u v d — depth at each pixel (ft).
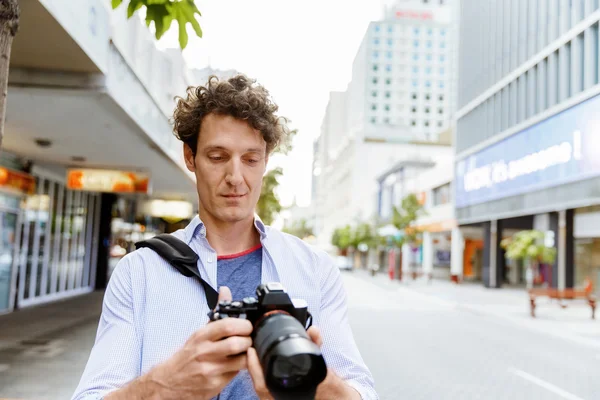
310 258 5.16
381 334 38.60
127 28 32.42
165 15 9.21
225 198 4.76
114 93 24.57
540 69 83.30
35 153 40.24
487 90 101.91
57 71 23.13
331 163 375.86
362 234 190.80
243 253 5.01
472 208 107.86
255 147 4.81
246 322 3.43
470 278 132.77
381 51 351.46
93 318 37.81
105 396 3.79
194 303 4.49
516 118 90.79
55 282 50.39
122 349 4.28
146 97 31.55
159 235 4.78
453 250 118.11
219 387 3.47
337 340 4.78
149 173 43.78
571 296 52.90
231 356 3.42
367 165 266.98
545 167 79.61
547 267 105.40
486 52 103.76
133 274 4.58
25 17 17.48
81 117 28.89
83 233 57.93
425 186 142.10
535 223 101.24
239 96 4.69
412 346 33.53
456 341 36.35
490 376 25.38
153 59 40.57
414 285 105.40
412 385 23.02
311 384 3.00
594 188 67.46
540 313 55.93
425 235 141.18
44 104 26.18
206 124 4.75
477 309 58.39
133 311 4.49
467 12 112.98
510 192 91.04
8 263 40.11
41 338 29.43
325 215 409.08
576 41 73.15
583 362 30.04
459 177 115.14
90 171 43.42
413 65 351.87
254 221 5.06
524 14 89.20
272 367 2.94
